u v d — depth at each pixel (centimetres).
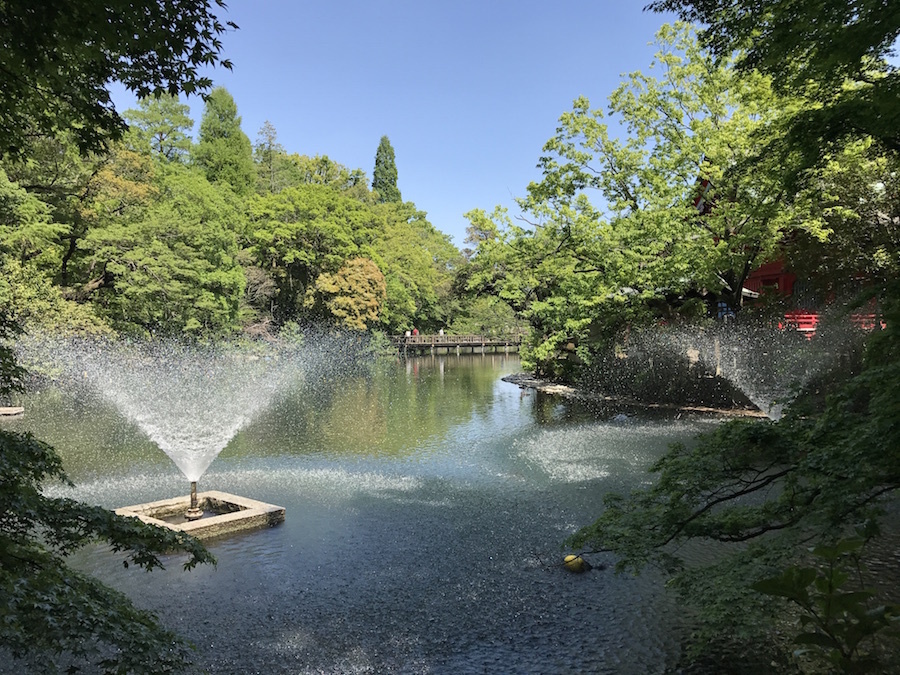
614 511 596
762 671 560
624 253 2300
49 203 2730
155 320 3212
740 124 1855
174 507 1073
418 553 896
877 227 1895
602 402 2606
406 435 1878
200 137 6156
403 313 6375
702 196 2119
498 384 3509
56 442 1730
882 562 754
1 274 2284
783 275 2622
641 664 589
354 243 5519
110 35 368
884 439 382
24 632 287
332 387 3328
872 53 702
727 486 549
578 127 2405
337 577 812
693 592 511
